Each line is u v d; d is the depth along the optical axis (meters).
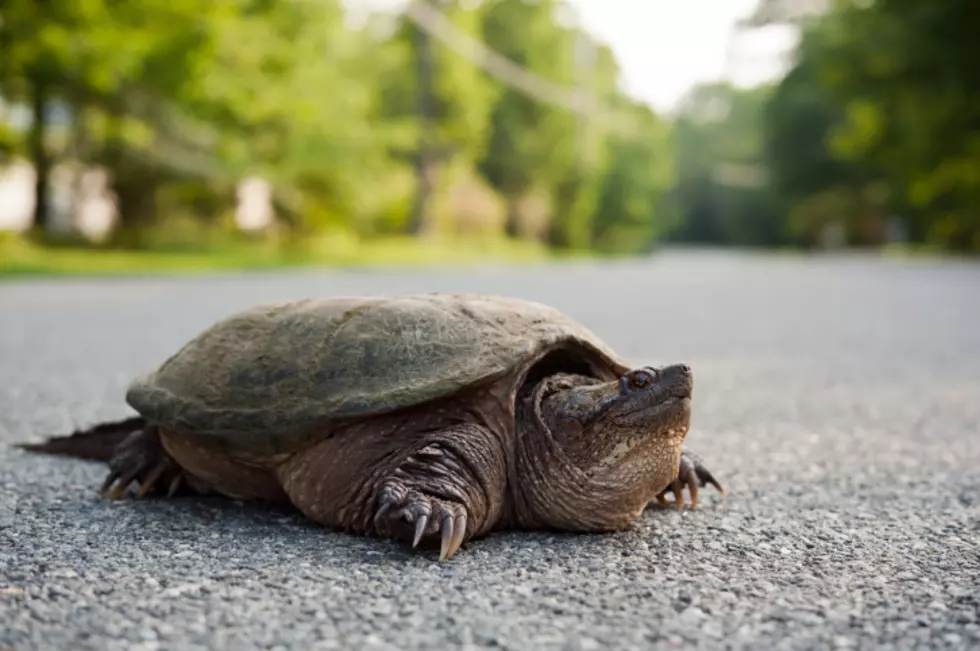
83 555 0.59
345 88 5.66
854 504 0.73
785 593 0.55
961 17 4.85
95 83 3.87
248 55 4.64
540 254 8.27
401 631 0.49
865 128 5.82
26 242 3.97
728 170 19.23
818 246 12.02
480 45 8.05
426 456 0.61
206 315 2.13
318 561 0.59
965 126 5.27
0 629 0.49
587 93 10.06
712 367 1.52
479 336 0.66
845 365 1.56
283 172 5.14
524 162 9.47
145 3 3.82
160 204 5.31
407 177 7.76
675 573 0.58
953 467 0.85
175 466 0.72
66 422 1.00
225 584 0.55
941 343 1.91
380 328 0.66
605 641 0.49
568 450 0.63
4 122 4.35
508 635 0.49
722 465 0.85
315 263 4.57
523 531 0.65
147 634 0.48
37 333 1.77
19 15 3.56
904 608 0.53
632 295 3.38
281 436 0.64
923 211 8.20
